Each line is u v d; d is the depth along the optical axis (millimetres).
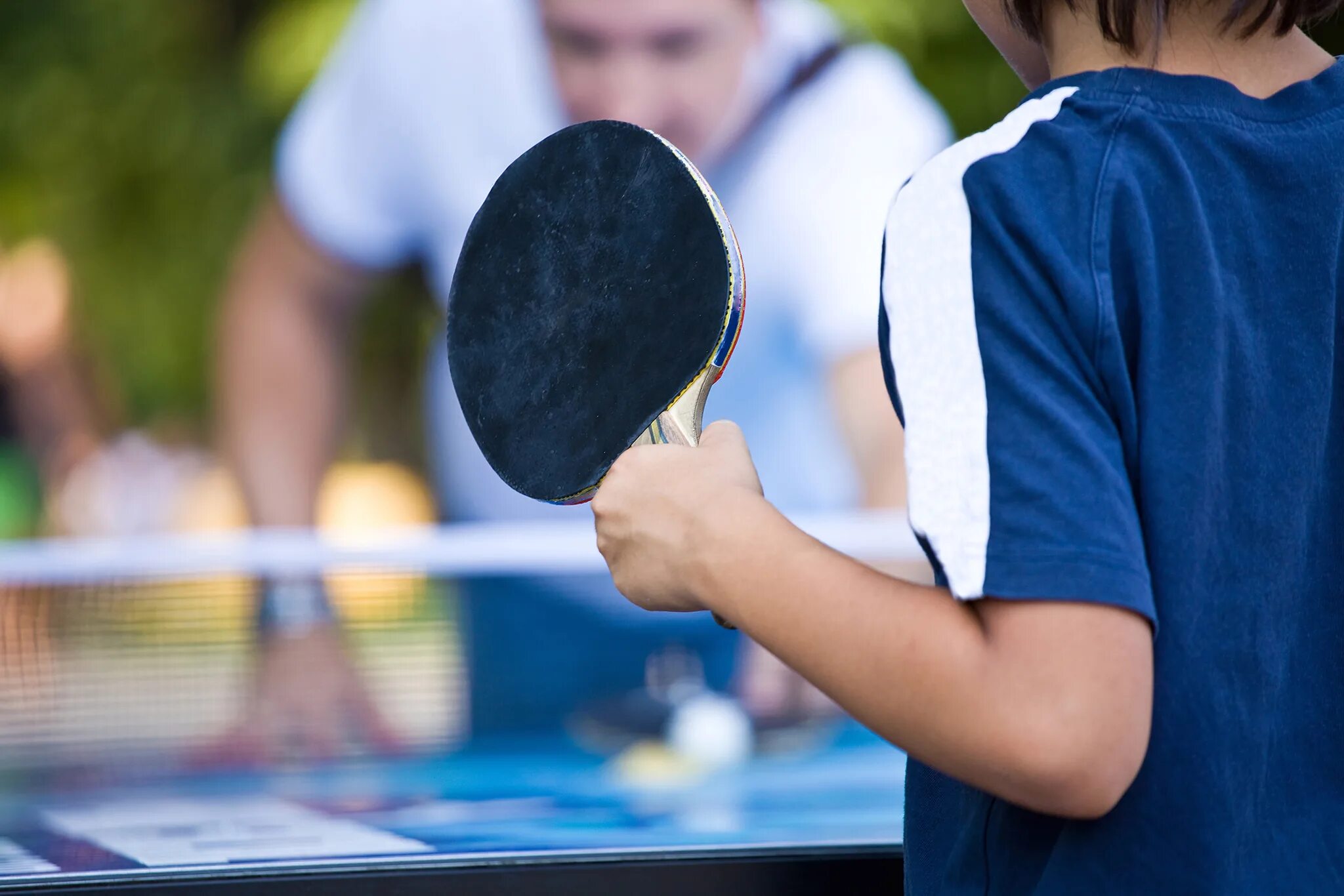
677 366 2020
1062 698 1624
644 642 7035
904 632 1713
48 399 18375
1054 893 1824
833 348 10992
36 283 18594
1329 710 1962
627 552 1935
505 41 11500
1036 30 2092
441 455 13492
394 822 3732
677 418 2027
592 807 4516
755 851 2555
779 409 11008
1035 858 1889
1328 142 1972
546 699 6812
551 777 5910
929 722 1692
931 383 1795
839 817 3959
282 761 6332
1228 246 1875
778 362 11000
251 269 12594
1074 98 1927
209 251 18719
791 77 11055
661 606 1937
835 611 1755
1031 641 1652
